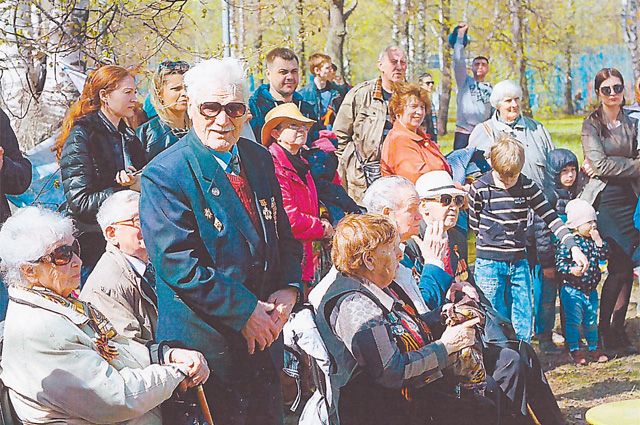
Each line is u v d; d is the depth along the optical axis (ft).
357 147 25.67
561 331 25.72
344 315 13.17
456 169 24.38
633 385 22.24
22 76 27.22
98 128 17.43
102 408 11.64
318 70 30.58
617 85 25.11
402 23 69.41
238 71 12.09
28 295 11.89
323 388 13.64
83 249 17.12
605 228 25.05
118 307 13.29
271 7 37.01
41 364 11.62
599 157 24.95
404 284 14.92
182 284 11.60
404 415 13.33
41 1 26.71
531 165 25.66
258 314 11.76
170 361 11.94
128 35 27.25
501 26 75.51
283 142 19.36
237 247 11.93
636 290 30.12
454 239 20.44
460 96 35.42
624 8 68.64
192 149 12.03
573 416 20.18
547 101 83.41
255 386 12.31
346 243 13.37
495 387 14.60
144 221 11.85
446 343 13.47
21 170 18.49
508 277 22.24
